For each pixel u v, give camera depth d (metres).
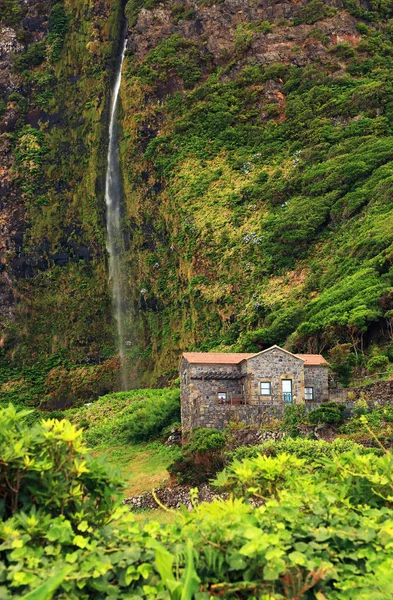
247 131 120.69
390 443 43.16
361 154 102.75
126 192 124.12
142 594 9.27
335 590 9.77
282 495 11.38
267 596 9.08
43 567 9.40
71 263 126.50
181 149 121.31
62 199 131.12
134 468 52.72
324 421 46.25
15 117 140.50
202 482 40.78
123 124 129.12
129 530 10.20
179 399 62.72
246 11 134.00
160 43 133.88
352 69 123.94
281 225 97.94
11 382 119.69
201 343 100.25
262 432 46.75
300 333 69.44
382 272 75.75
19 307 125.38
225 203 110.19
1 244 129.00
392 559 9.93
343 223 94.38
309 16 131.38
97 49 141.50
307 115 116.94
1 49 148.12
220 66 131.00
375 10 136.50
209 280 103.62
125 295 119.00
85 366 118.62
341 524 10.74
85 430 70.44
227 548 9.72
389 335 64.81
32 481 10.43
